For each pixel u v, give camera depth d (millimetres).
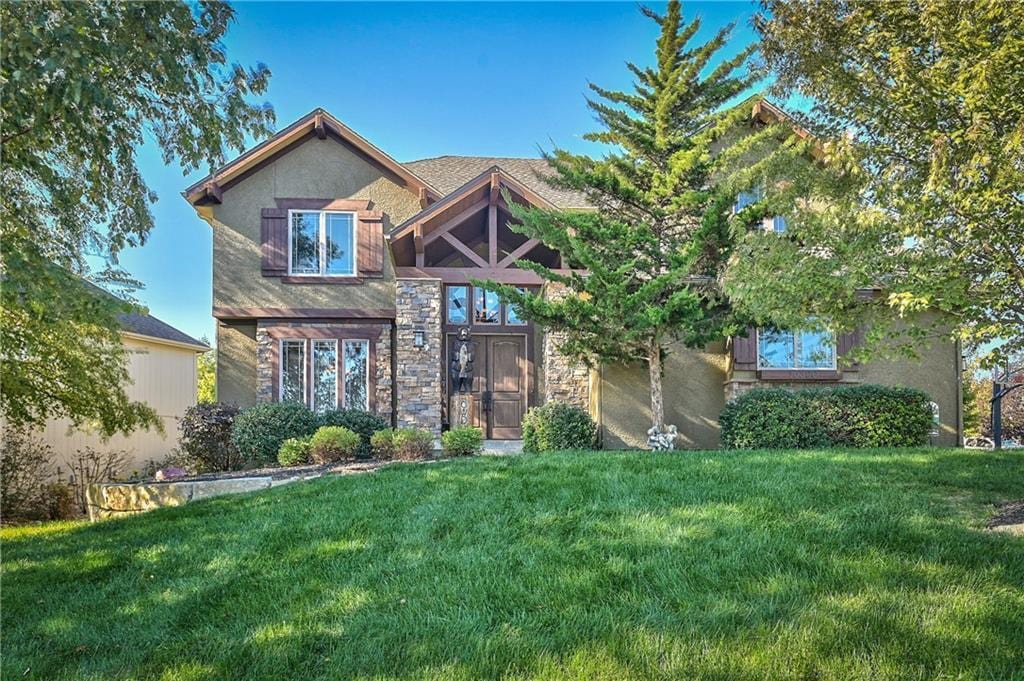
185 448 11148
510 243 14102
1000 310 4699
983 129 3979
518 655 3037
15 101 4754
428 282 12000
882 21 4621
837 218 5297
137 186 6625
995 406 9039
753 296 6027
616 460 6844
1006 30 3969
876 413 9523
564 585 3779
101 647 3559
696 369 11039
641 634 3148
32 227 6359
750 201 11406
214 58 5707
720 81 9727
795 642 2986
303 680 2998
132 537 5426
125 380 10016
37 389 9289
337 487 6355
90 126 5648
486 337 12953
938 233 4574
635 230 9047
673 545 4227
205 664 3230
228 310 12438
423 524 4969
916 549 4008
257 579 4277
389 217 13055
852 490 5285
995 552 3910
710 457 7043
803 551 4023
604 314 8789
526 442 10219
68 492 11008
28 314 6844
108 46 4789
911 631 3029
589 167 9938
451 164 15875
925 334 5559
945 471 6039
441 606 3617
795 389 10500
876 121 4766
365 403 12656
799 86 5281
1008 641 2924
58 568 4871
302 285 12641
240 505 6105
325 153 12992
